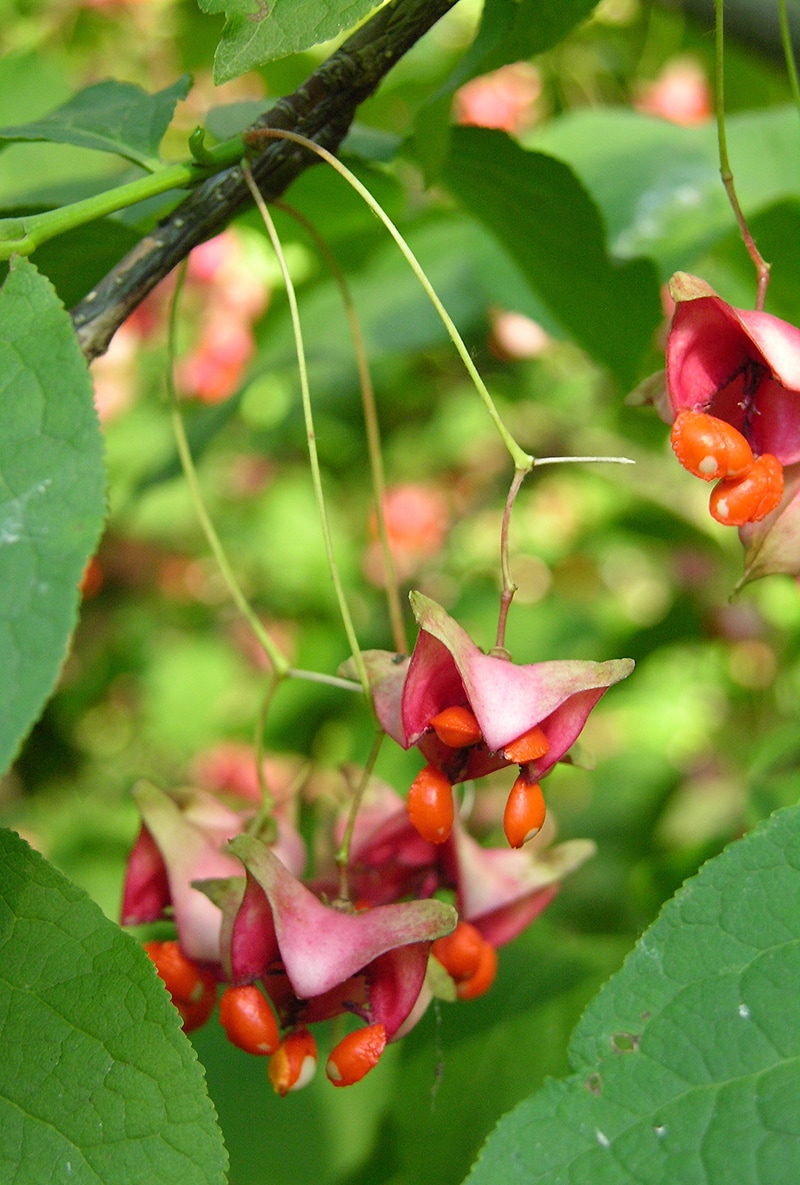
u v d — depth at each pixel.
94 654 0.95
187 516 0.96
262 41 0.30
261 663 0.95
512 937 0.34
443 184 0.38
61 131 0.34
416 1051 0.41
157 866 0.34
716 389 0.31
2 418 0.28
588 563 0.87
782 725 0.67
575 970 0.41
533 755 0.30
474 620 0.80
